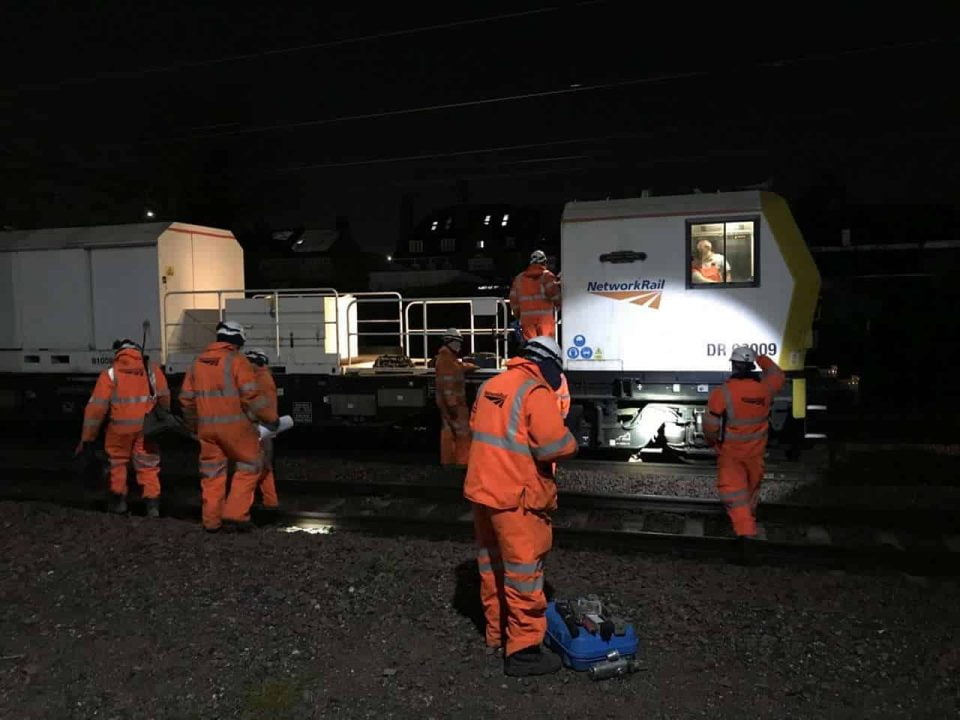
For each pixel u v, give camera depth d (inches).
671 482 375.6
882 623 193.8
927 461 421.1
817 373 416.8
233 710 155.2
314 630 190.1
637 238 410.9
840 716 151.5
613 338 416.5
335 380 467.5
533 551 168.4
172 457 465.7
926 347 784.3
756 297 396.5
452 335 423.2
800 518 322.3
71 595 215.2
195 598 210.2
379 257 1827.0
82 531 276.5
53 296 507.8
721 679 165.9
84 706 157.5
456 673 170.1
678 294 406.6
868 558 270.8
